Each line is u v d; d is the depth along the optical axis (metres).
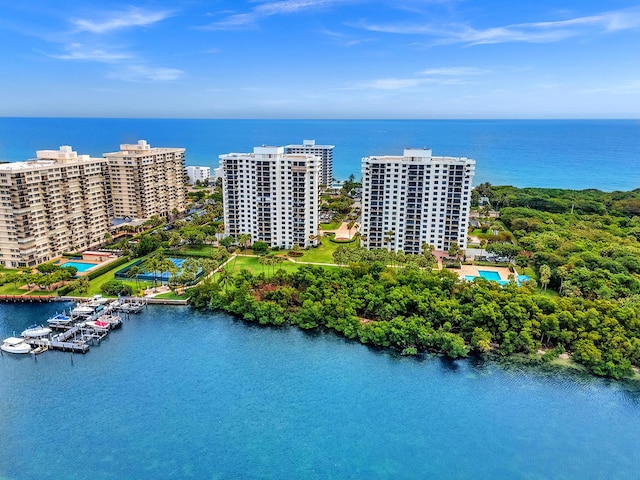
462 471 86.19
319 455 89.56
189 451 90.19
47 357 121.94
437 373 114.94
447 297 141.62
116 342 129.38
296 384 110.81
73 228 198.62
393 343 127.62
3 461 86.94
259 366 117.75
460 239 190.75
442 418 99.75
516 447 92.00
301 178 199.00
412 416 100.31
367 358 121.50
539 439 94.00
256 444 92.25
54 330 136.12
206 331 135.75
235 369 116.50
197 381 111.50
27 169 173.12
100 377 112.81
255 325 139.50
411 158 190.25
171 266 161.88
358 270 157.12
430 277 148.00
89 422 97.50
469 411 101.88
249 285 152.75
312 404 103.94
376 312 137.88
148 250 197.88
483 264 185.62
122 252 196.00
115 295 156.38
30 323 138.50
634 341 114.56
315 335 133.25
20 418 98.31
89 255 188.62
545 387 109.50
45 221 184.38
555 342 125.62
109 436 93.62
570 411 101.88
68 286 157.38
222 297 149.00
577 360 118.62
